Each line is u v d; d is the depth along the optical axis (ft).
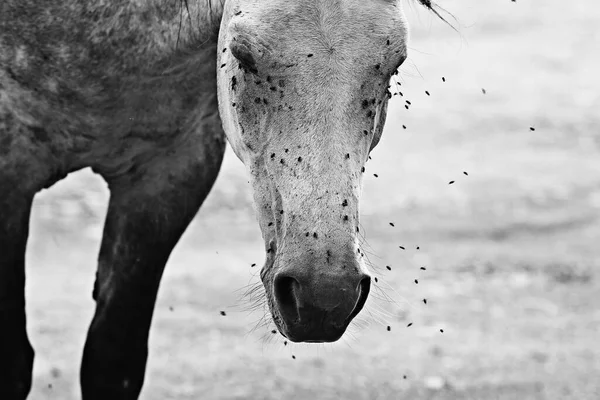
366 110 20.62
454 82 130.21
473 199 75.36
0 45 24.82
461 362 41.37
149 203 27.09
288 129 20.48
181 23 24.22
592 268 56.90
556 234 65.10
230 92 21.75
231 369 40.47
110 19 24.50
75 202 71.26
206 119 26.45
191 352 42.68
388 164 88.99
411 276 55.26
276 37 20.44
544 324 46.68
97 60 24.79
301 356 42.32
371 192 78.38
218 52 22.82
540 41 159.63
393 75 21.47
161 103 25.54
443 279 54.75
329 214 19.98
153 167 26.78
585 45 155.53
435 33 165.58
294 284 19.98
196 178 26.99
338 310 19.67
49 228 65.10
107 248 27.63
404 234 65.26
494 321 47.21
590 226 66.95
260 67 20.56
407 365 41.01
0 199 25.29
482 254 59.93
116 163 26.55
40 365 41.16
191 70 25.11
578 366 40.78
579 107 113.19
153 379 39.14
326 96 20.34
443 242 63.16
